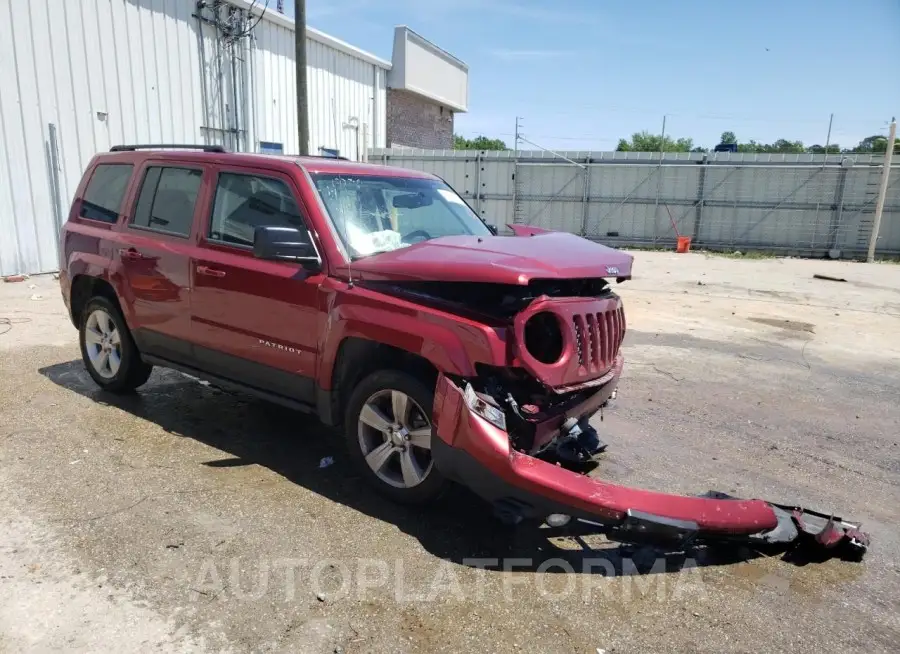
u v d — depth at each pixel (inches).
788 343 349.1
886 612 123.6
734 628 117.0
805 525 143.3
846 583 132.7
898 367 306.3
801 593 128.6
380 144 1031.0
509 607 120.0
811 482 180.4
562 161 962.1
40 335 296.8
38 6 467.8
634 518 127.3
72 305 226.7
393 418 152.9
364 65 951.6
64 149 495.5
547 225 984.9
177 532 138.2
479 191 997.8
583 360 142.5
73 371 244.8
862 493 175.0
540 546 141.0
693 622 118.2
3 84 451.2
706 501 140.3
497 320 134.4
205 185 187.2
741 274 650.2
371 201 178.9
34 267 482.9
